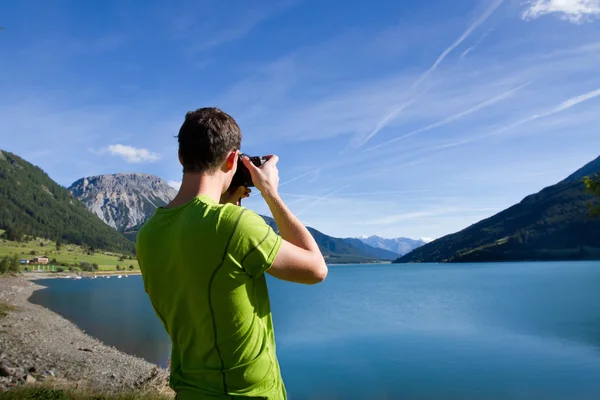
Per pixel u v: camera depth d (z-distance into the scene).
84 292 80.38
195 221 1.60
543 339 32.00
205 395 1.59
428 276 139.88
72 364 21.16
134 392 11.61
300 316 47.78
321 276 1.73
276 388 1.70
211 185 1.77
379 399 17.97
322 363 24.56
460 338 32.84
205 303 1.57
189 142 1.74
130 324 39.38
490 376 21.66
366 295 78.94
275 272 1.62
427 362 24.81
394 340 32.28
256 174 1.81
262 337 1.66
